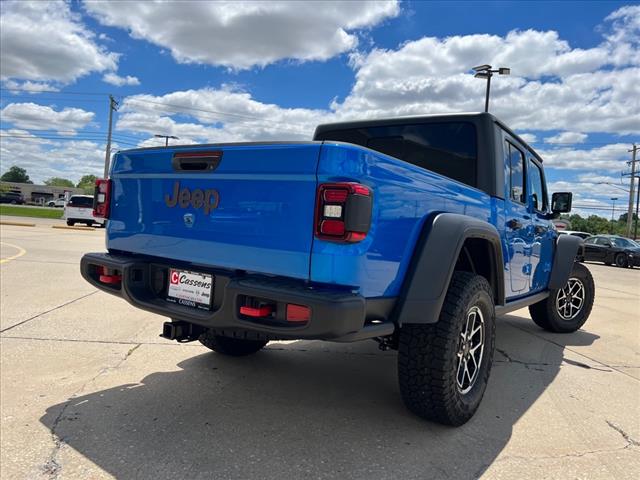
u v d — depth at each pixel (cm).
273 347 454
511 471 248
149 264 302
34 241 1455
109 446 257
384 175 239
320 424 292
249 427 285
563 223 879
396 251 250
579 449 276
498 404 340
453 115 399
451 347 274
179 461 244
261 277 245
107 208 327
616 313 761
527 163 455
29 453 248
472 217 319
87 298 635
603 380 404
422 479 236
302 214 227
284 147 233
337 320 211
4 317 518
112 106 4169
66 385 341
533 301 476
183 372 375
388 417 306
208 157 263
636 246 2261
